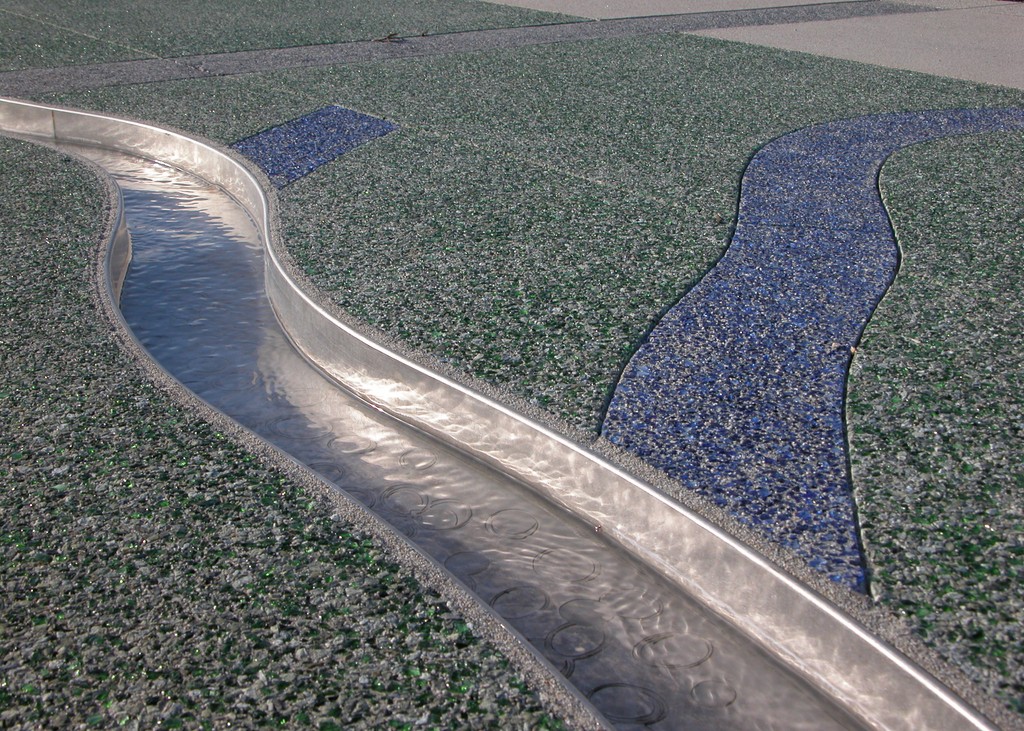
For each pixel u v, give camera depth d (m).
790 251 3.65
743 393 2.68
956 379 2.73
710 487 2.29
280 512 2.27
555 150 4.82
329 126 5.24
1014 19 9.01
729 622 2.14
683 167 4.59
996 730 1.64
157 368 2.91
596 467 2.41
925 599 1.93
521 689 1.78
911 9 9.46
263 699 1.75
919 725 1.76
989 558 2.04
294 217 4.04
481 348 2.95
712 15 8.76
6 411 2.66
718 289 3.32
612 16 8.60
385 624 1.93
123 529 2.19
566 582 2.32
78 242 3.85
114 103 5.70
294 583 2.03
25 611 1.95
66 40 7.26
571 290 3.32
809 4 9.59
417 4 9.01
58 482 2.36
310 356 3.33
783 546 2.09
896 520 2.16
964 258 3.59
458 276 3.44
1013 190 4.29
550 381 2.76
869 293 3.30
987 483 2.28
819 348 2.92
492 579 2.34
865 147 4.91
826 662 1.93
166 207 4.77
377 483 2.71
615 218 3.98
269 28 7.77
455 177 4.47
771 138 5.03
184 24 7.89
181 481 2.37
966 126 5.27
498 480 2.70
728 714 1.95
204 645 1.87
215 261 4.21
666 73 6.41
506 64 6.61
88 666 1.81
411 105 5.59
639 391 2.70
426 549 2.45
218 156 4.88
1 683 1.78
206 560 2.10
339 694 1.76
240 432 2.59
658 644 2.13
